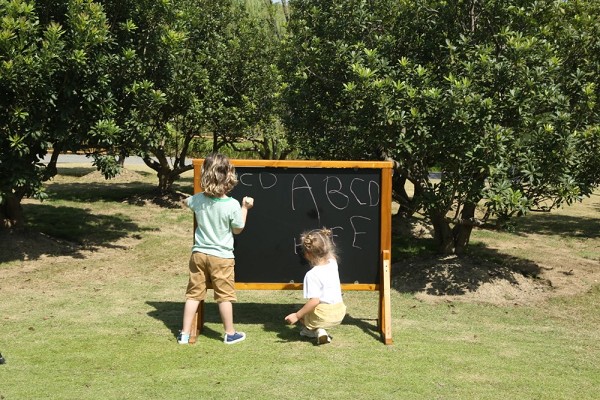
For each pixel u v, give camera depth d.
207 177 5.65
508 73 7.78
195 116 15.02
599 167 8.55
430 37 9.06
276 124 17.02
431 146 7.89
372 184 6.20
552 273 9.47
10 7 8.71
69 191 18.38
